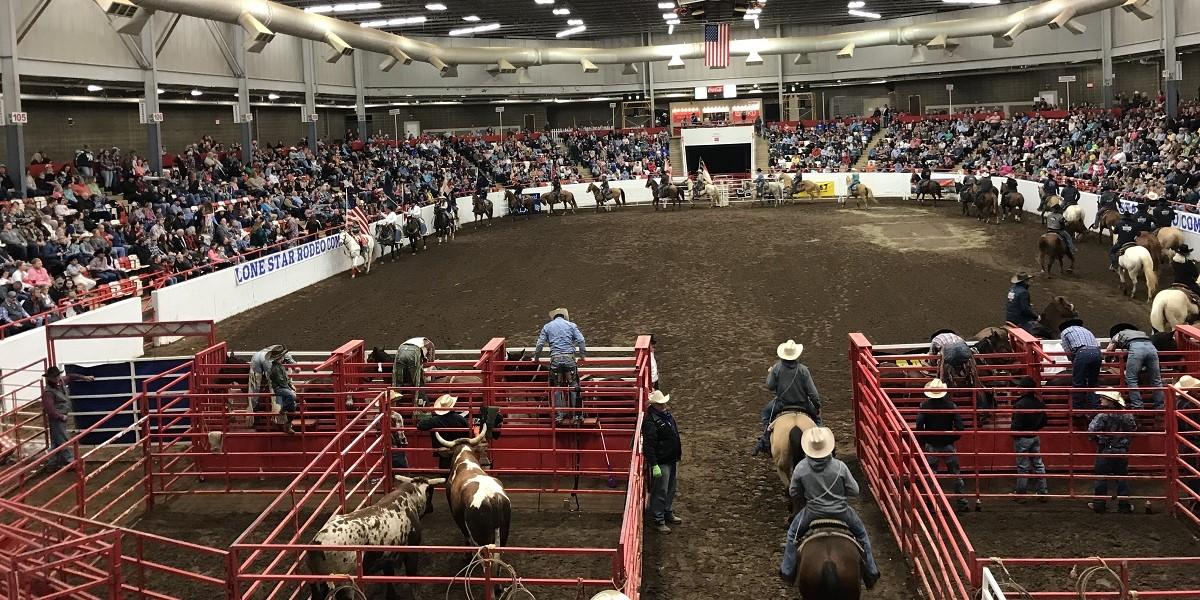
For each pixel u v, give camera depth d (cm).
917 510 992
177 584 1013
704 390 1678
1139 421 1216
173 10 2667
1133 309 2114
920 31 4925
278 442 1338
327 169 4291
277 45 4444
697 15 3700
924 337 1950
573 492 1217
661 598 952
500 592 970
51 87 3312
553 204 4659
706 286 2591
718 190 4634
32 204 2505
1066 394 1247
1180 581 936
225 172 3716
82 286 2200
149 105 3312
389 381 1438
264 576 771
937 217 3853
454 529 1138
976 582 747
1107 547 1023
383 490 1207
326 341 2144
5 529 904
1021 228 3431
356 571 864
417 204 4128
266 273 2694
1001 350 1392
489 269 3019
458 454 1021
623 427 1322
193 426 1334
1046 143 4656
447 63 4803
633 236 3619
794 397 1196
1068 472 1198
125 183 3053
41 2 2778
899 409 1184
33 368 1791
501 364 1415
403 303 2539
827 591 752
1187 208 2827
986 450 1231
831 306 2280
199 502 1258
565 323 1347
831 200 4794
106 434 1525
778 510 1159
